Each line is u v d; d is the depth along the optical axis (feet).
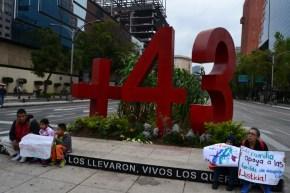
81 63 165.48
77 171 25.79
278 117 109.09
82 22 230.07
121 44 205.87
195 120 38.01
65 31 203.82
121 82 51.26
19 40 157.99
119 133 37.65
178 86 49.55
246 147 22.97
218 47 37.58
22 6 160.04
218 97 38.01
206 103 52.80
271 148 45.52
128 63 52.65
